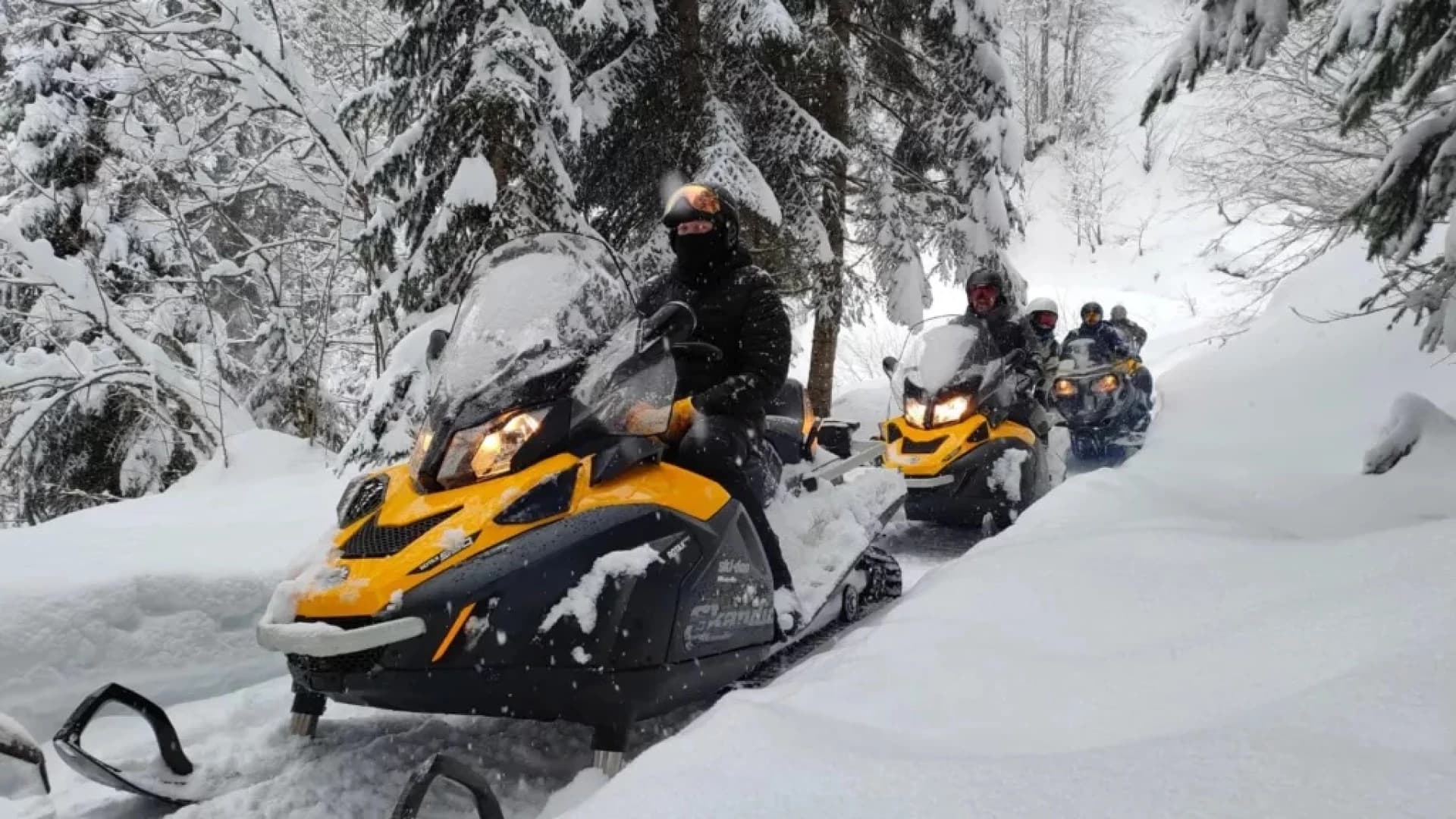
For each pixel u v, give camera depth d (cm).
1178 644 252
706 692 326
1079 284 3203
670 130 1137
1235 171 1429
